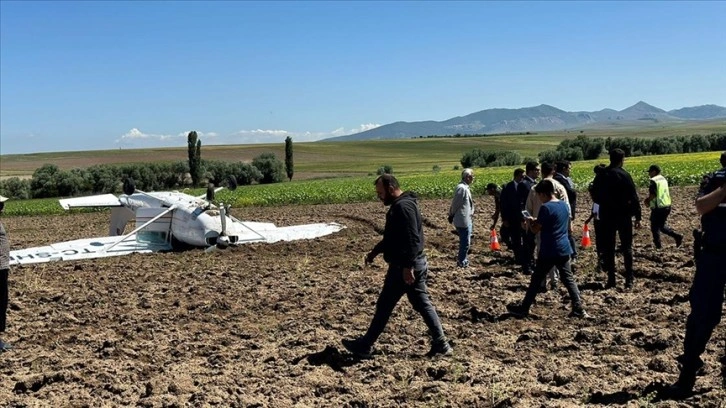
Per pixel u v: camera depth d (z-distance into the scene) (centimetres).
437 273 1227
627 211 1012
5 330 920
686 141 8944
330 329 866
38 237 2295
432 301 1005
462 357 717
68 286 1237
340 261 1429
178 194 1858
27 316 1012
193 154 7144
